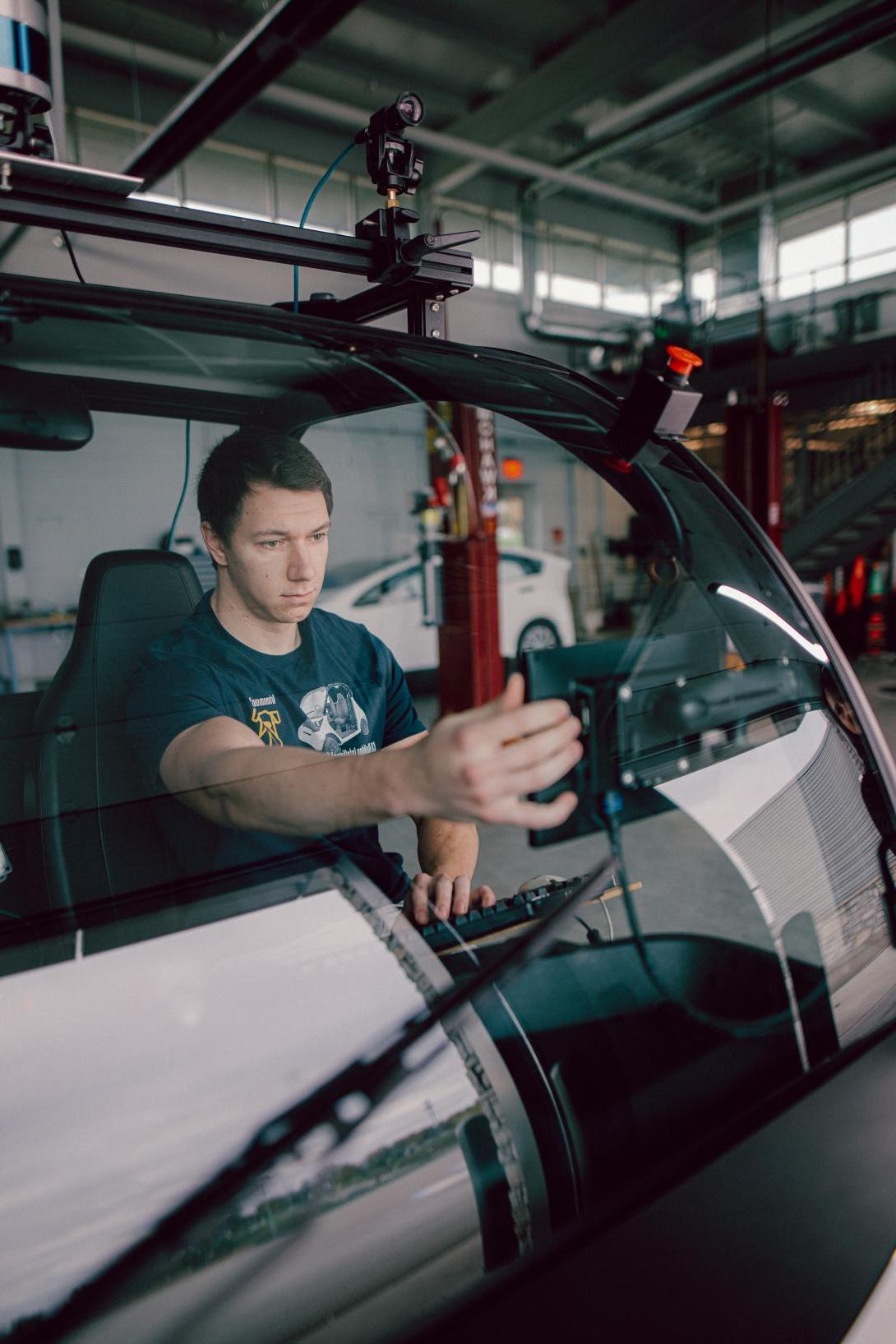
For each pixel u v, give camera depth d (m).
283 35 4.00
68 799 0.92
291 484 0.94
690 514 1.02
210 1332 0.47
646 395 0.98
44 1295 0.46
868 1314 0.54
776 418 6.95
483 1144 0.58
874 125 10.24
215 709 0.91
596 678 0.80
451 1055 0.61
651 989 0.73
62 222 0.85
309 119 8.84
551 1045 0.67
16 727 0.97
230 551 0.97
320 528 0.98
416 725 1.21
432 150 9.32
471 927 0.80
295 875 0.73
